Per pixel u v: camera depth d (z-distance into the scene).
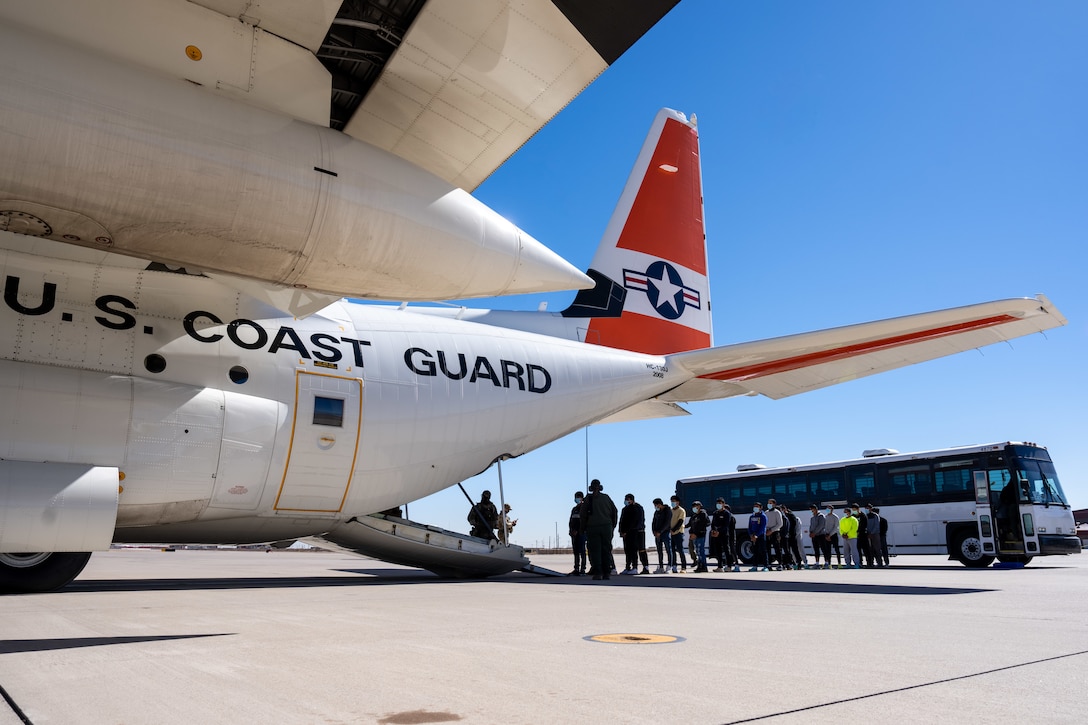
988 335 8.45
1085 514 46.56
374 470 8.85
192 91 5.29
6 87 4.57
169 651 3.38
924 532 17.28
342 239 5.70
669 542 13.04
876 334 8.73
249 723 2.14
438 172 7.48
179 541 8.40
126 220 5.12
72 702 2.38
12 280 6.89
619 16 5.42
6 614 4.90
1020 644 3.67
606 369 11.02
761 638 3.86
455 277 6.25
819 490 19.59
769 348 9.75
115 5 5.10
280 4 5.38
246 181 5.28
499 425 10.00
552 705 2.37
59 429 6.55
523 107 6.45
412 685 2.66
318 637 3.85
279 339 8.30
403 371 9.21
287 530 8.59
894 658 3.23
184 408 7.29
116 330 7.27
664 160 12.96
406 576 11.48
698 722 2.17
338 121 6.86
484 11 5.49
